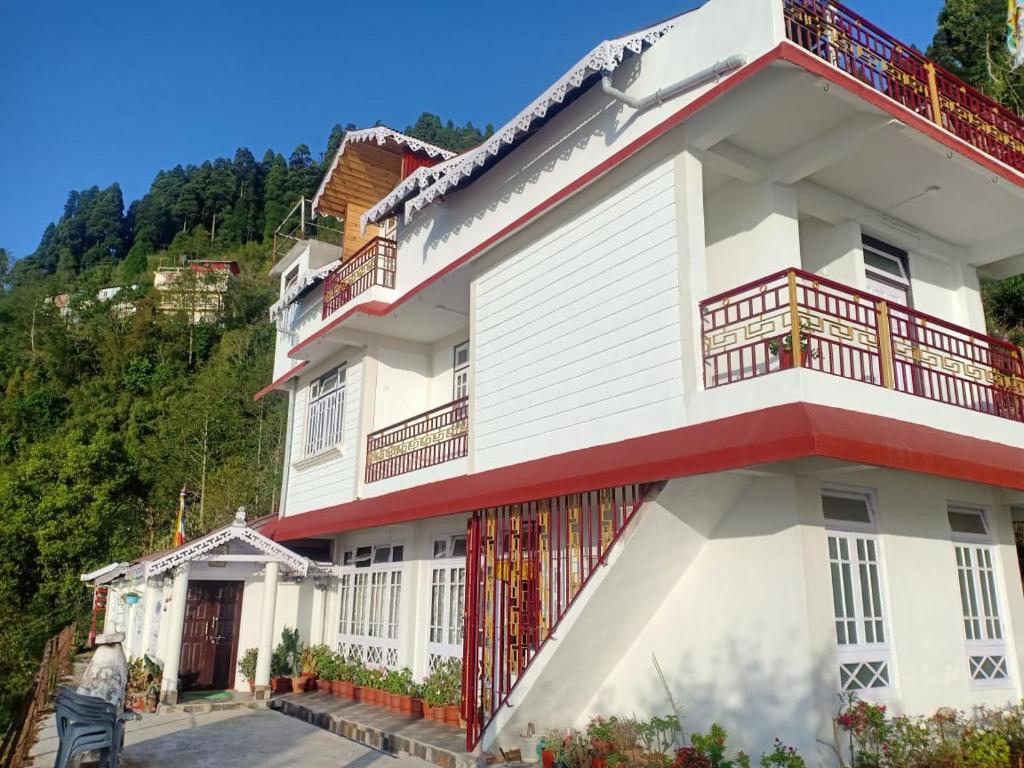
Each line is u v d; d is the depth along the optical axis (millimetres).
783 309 7566
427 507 10320
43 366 44469
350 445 14117
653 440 7234
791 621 6738
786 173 7949
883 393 6703
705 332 7160
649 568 7539
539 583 8500
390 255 13570
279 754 9430
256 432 33406
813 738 6344
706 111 7375
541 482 8227
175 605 13109
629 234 8133
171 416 34344
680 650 7754
